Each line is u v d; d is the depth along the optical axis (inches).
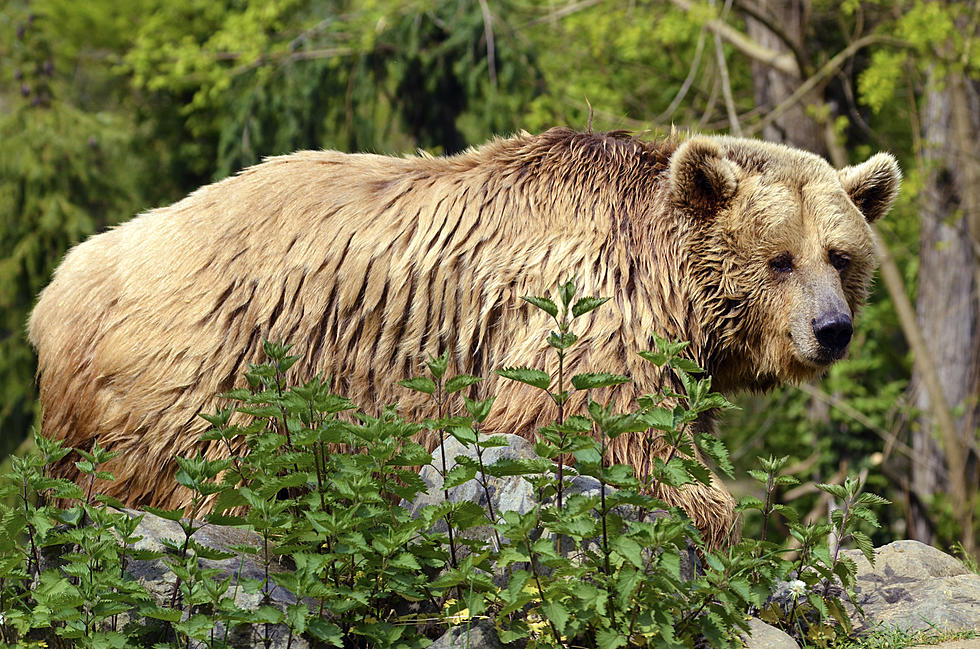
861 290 414.9
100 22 1355.8
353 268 398.3
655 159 414.0
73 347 403.9
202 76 1221.1
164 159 1445.6
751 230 394.0
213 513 311.6
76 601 287.7
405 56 1141.7
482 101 1149.1
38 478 313.1
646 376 374.3
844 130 1140.5
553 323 378.0
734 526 370.0
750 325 400.8
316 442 312.8
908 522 1105.4
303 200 410.3
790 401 1295.5
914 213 1121.4
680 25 1042.1
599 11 1111.6
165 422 389.1
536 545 283.3
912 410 1107.9
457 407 388.5
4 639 315.6
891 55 1060.5
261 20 1190.3
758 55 996.6
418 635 311.6
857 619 354.9
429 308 395.5
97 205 1318.9
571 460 338.3
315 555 289.1
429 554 306.7
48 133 1252.5
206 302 396.2
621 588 273.6
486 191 406.0
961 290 1090.1
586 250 390.6
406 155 435.2
